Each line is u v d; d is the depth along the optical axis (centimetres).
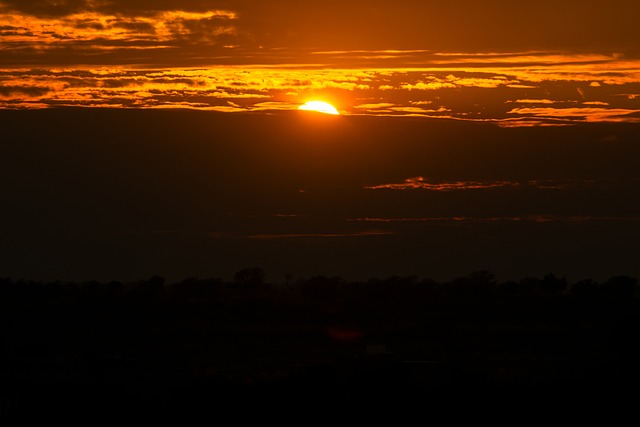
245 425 10519
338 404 10869
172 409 10819
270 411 10700
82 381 13250
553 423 10588
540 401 11006
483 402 10919
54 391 11800
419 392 11131
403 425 10594
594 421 10650
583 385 11606
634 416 10700
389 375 11262
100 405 11056
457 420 10656
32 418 10519
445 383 11600
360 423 10538
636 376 12312
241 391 11012
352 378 11319
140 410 10950
